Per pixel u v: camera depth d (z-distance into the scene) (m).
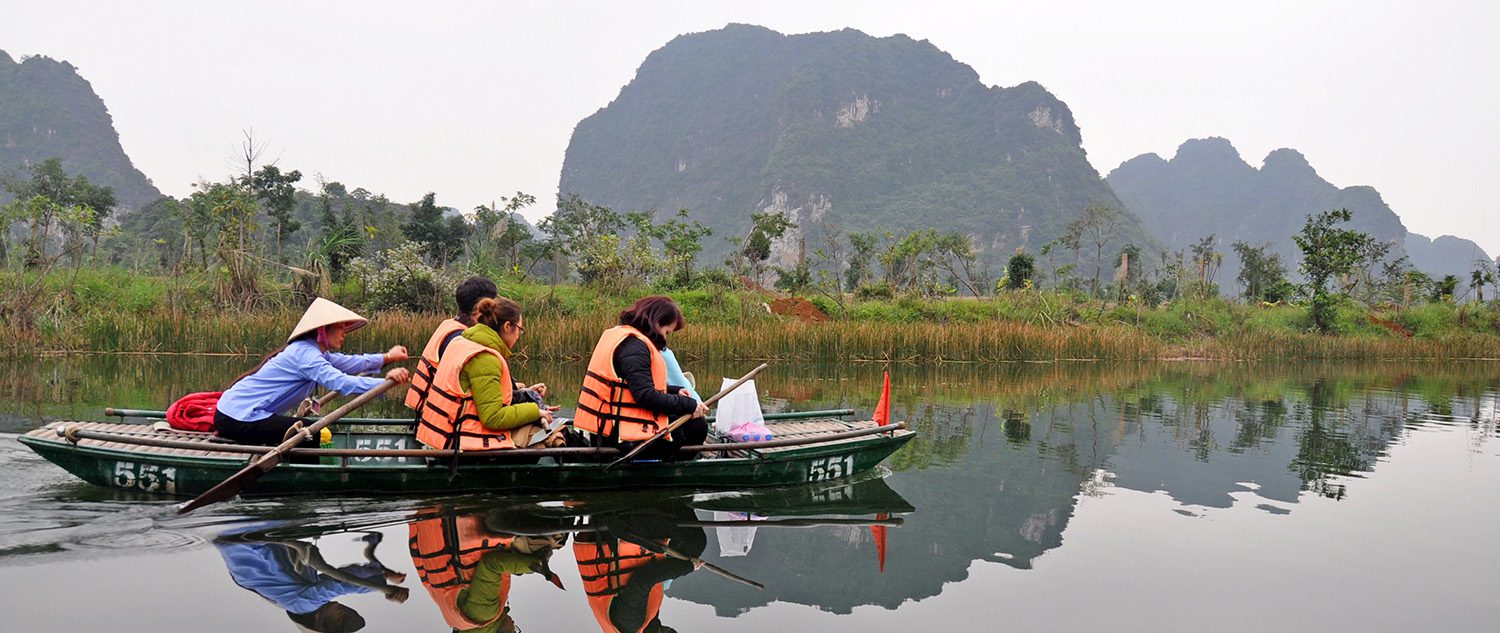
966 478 5.91
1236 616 3.45
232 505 4.48
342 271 19.67
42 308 14.70
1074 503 5.24
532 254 26.48
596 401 5.04
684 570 3.85
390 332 13.62
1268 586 3.80
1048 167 166.62
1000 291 27.89
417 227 26.06
